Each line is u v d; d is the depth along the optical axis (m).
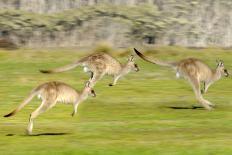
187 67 56.38
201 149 37.91
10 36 150.25
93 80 63.84
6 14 153.62
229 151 37.66
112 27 156.50
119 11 158.50
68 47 103.75
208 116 52.72
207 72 57.19
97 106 57.81
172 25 160.50
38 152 37.25
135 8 162.62
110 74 66.25
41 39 152.12
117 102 60.25
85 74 76.94
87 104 58.69
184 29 161.12
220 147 38.34
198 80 56.38
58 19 155.12
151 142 40.09
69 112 54.62
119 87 68.94
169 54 96.88
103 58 64.56
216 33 166.00
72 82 72.00
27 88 67.56
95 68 63.72
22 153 37.00
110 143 39.75
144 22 157.38
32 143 39.91
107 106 57.91
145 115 53.28
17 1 163.00
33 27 151.88
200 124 48.03
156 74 77.75
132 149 37.91
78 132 44.62
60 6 164.38
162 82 73.25
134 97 63.56
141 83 72.00
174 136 42.69
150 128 46.34
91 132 44.59
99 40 154.38
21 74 76.12
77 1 165.88
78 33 154.62
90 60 63.31
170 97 64.06
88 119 51.34
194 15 167.00
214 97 64.00
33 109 55.94
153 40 158.25
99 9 158.62
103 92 65.75
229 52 97.75
